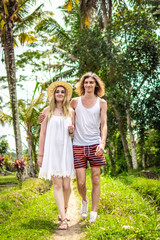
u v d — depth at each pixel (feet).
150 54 45.06
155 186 21.58
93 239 9.68
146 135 47.65
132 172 45.37
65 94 13.44
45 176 12.70
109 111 48.75
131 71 44.60
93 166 12.92
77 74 48.55
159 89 45.14
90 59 44.50
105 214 13.39
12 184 50.93
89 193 19.22
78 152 12.85
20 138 35.01
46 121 13.35
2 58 47.44
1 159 32.09
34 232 10.92
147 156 55.42
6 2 34.37
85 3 53.21
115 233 9.86
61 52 51.83
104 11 53.21
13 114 35.06
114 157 65.51
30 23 44.75
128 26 45.91
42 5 43.45
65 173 12.36
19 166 30.25
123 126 53.72
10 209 15.84
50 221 13.08
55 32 56.39
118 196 15.99
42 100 54.85
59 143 12.69
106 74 49.11
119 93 44.68
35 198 19.81
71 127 12.81
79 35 46.65
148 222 11.07
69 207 17.19
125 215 13.05
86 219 13.12
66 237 10.79
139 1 48.65
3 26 37.35
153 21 48.24
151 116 45.09
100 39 44.78
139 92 45.91
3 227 12.03
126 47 46.52
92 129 13.08
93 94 13.44
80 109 13.21
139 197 17.37
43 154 13.12
